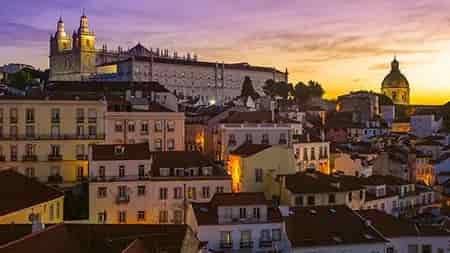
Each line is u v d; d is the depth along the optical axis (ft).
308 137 385.50
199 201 280.72
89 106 344.08
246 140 357.61
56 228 136.77
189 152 305.12
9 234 139.85
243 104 590.96
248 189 304.50
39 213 225.15
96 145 285.43
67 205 294.66
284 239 222.48
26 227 146.92
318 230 226.17
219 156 362.74
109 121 344.90
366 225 233.35
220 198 231.50
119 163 277.44
